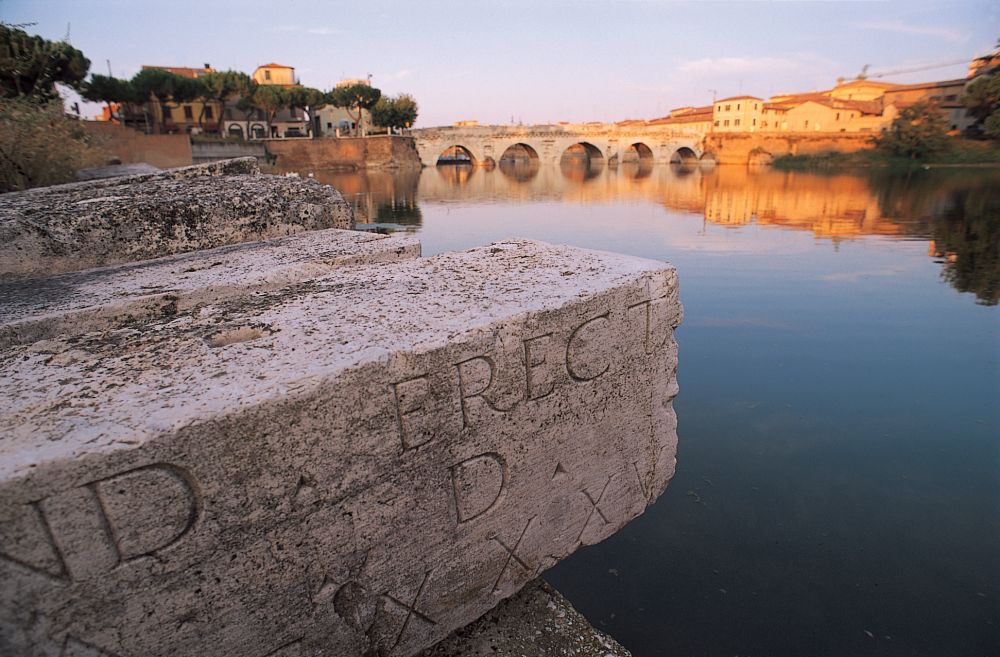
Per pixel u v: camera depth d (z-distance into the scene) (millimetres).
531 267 2270
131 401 1305
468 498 1782
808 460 4512
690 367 6281
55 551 1146
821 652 2867
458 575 1843
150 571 1260
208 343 1637
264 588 1428
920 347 6711
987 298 8555
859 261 11250
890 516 3854
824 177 36344
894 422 5059
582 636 2066
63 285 2590
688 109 84312
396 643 1753
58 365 1520
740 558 3502
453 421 1670
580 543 2201
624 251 12883
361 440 1490
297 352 1521
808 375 6023
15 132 5863
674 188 29953
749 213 19078
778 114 63031
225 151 36594
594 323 1973
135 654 1284
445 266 2338
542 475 1975
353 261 2980
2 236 2807
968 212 17922
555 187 31453
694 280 9984
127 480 1186
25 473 1081
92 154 9125
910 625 3008
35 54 7480
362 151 48188
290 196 4051
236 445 1294
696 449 4707
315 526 1468
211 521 1305
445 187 31766
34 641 1160
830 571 3393
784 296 8867
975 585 3262
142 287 2457
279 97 45594
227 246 3463
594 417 2078
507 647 2008
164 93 39344
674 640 2951
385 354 1491
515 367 1778
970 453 4562
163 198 3518
